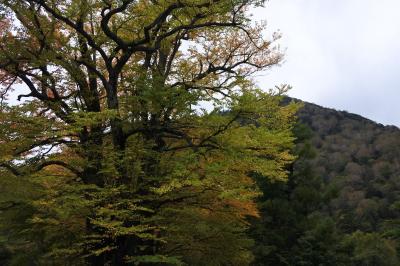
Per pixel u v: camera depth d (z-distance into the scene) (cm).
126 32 1330
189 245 1245
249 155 1091
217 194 1145
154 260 1004
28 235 1215
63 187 988
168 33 1223
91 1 1132
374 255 4003
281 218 3038
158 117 1178
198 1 1130
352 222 5316
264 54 1424
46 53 1155
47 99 1209
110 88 1195
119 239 1117
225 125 1077
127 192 1031
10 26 1202
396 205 4662
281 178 1171
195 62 1441
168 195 1121
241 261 1482
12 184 1081
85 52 1239
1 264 1745
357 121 10875
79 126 1005
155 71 1238
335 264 3042
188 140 1140
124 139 1174
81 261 1255
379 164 7900
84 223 1147
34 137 1062
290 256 2966
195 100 1070
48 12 1144
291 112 1166
